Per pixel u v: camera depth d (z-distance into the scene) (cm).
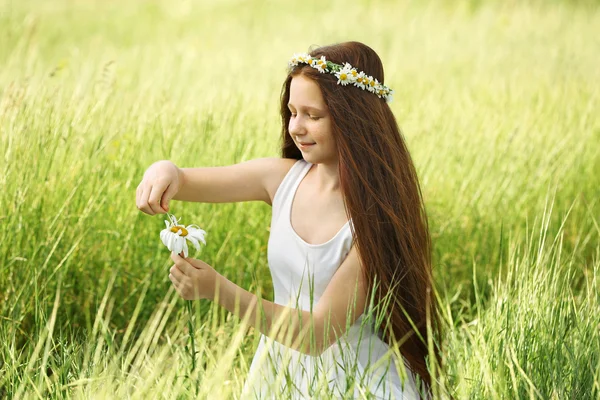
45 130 521
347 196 333
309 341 322
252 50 1343
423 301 346
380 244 332
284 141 378
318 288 345
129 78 922
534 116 797
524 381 340
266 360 342
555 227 624
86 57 1204
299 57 341
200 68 1092
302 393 331
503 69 1074
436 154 698
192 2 1945
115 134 546
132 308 504
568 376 354
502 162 698
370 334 347
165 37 1562
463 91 935
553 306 382
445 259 588
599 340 359
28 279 462
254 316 322
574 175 696
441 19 1589
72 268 496
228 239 550
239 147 622
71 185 513
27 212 488
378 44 1357
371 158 337
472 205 640
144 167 575
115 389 327
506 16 1488
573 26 1404
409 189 349
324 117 337
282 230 358
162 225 545
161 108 630
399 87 948
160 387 309
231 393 344
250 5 1917
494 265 584
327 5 1864
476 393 341
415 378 354
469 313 528
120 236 527
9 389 353
